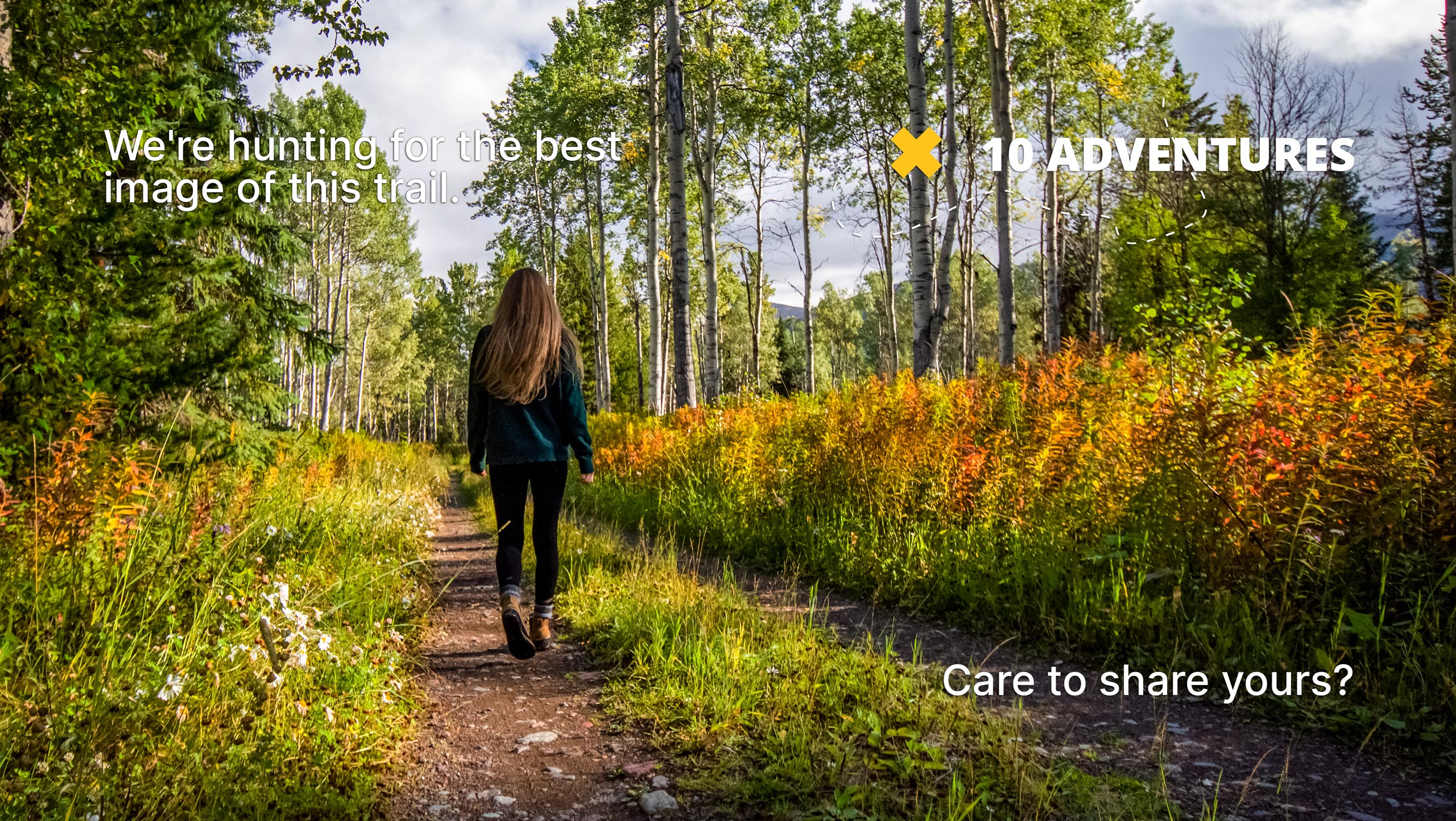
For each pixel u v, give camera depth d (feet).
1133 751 9.33
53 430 14.26
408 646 13.55
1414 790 8.28
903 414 25.88
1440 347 13.76
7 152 19.36
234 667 9.43
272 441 31.50
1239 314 71.15
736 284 163.73
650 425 47.39
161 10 24.03
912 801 7.63
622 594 16.20
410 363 205.67
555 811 7.73
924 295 45.11
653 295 84.17
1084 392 23.07
